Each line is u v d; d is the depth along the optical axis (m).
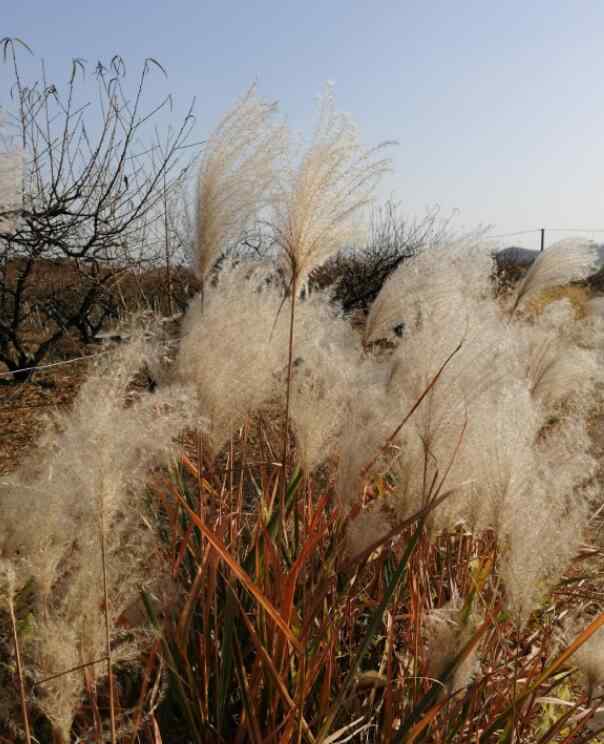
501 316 3.84
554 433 2.75
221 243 2.83
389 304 2.92
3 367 9.77
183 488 2.70
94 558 1.72
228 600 2.23
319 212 2.42
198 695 2.22
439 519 2.18
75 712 1.75
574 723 2.49
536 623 2.93
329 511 2.92
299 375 2.56
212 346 2.44
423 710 2.14
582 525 2.11
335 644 2.38
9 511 1.68
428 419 2.13
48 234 7.46
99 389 1.81
